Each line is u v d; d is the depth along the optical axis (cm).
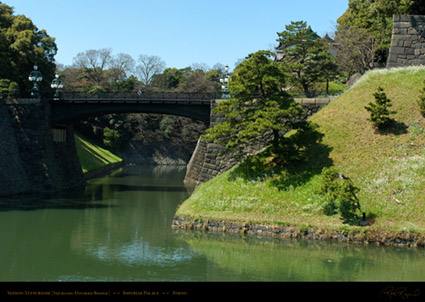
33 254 2312
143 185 5500
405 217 2522
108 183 5669
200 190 3256
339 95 3828
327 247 2425
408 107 3234
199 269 2083
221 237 2628
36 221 3122
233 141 3181
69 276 1962
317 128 3319
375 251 2358
